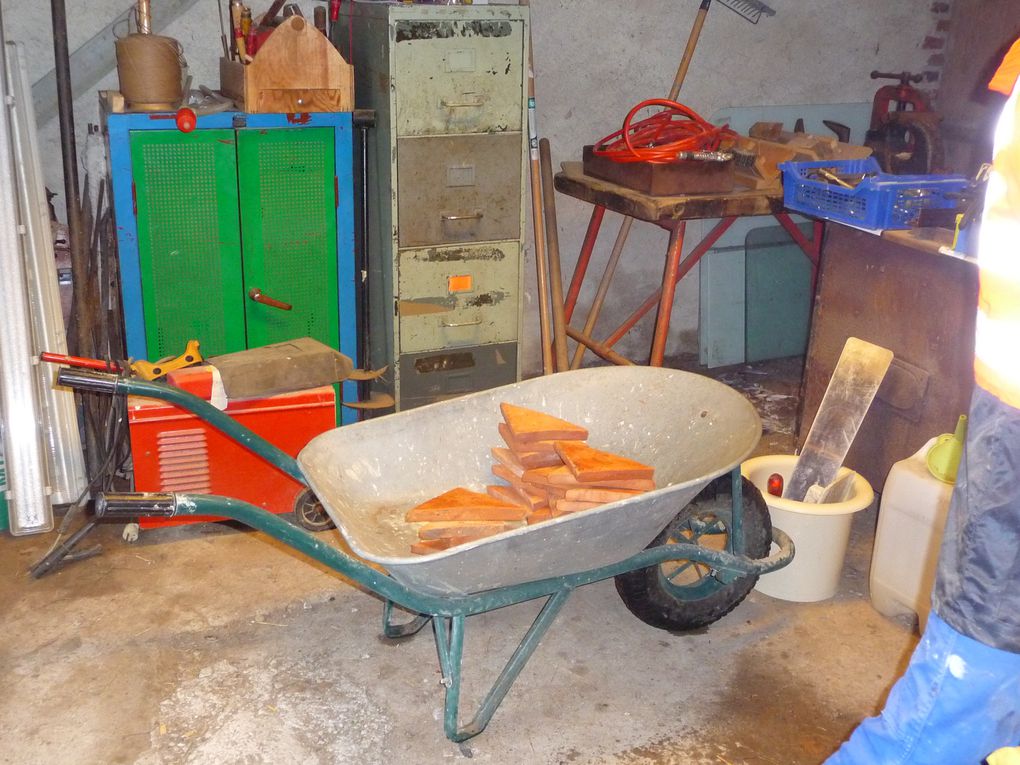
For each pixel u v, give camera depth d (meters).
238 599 2.73
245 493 3.03
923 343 2.94
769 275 4.64
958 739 1.52
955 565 1.50
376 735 2.24
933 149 4.31
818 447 2.81
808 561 2.72
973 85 4.69
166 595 2.74
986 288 1.42
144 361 2.89
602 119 4.26
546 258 4.07
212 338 3.32
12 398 2.98
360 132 3.40
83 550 2.92
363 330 3.59
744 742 2.25
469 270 3.49
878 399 3.13
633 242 4.44
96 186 3.42
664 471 2.43
